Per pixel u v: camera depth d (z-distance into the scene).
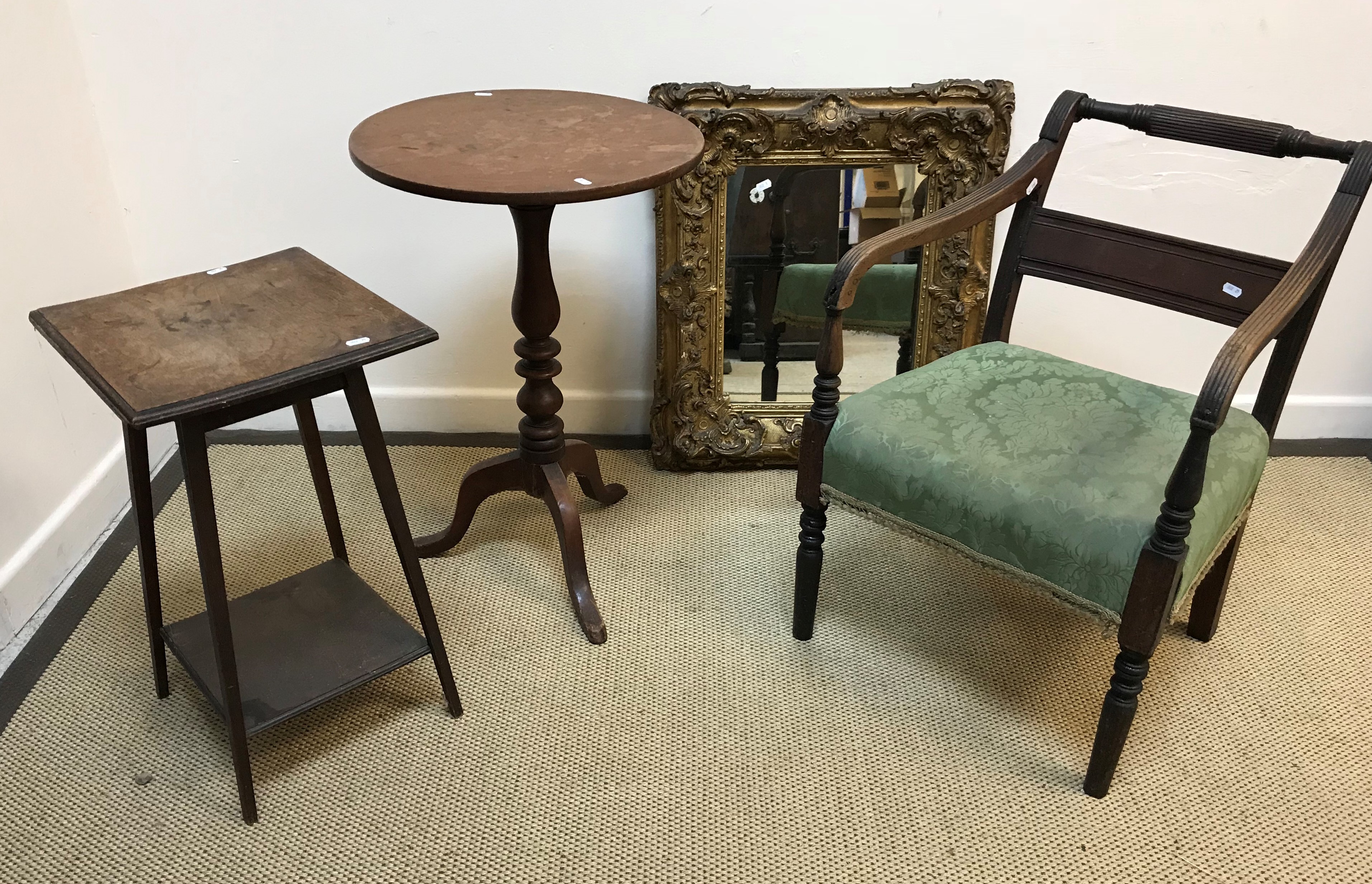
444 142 1.46
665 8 1.84
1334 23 1.82
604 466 2.15
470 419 2.25
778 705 1.56
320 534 1.92
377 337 1.26
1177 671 1.64
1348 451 2.23
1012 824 1.38
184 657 1.44
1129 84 1.90
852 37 1.87
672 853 1.33
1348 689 1.60
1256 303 1.44
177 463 2.14
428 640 1.47
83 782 1.41
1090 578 1.27
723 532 1.95
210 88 1.90
